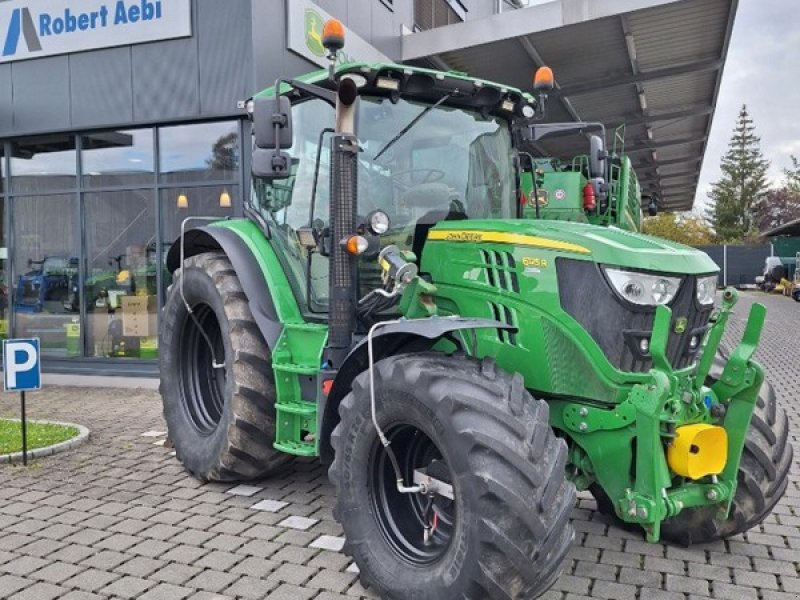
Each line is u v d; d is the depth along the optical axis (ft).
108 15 28.22
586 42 35.42
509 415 9.93
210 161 28.30
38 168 31.07
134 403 26.45
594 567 12.39
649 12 31.76
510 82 41.93
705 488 11.53
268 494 16.07
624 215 33.65
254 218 16.80
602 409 11.44
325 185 14.56
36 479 17.19
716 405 11.94
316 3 30.22
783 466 12.76
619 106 46.73
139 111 28.30
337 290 13.08
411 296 12.46
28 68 29.86
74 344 31.12
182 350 18.22
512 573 9.45
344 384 12.54
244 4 26.40
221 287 16.10
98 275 30.55
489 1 58.54
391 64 13.55
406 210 14.05
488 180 14.98
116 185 29.73
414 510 11.84
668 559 12.75
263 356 15.46
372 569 11.17
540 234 12.07
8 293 32.12
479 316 12.46
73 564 12.53
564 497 9.90
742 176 228.63
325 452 12.94
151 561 12.63
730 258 137.69
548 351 11.76
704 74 40.73
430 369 10.68
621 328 11.26
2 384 30.94
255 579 11.94
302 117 15.38
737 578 12.03
